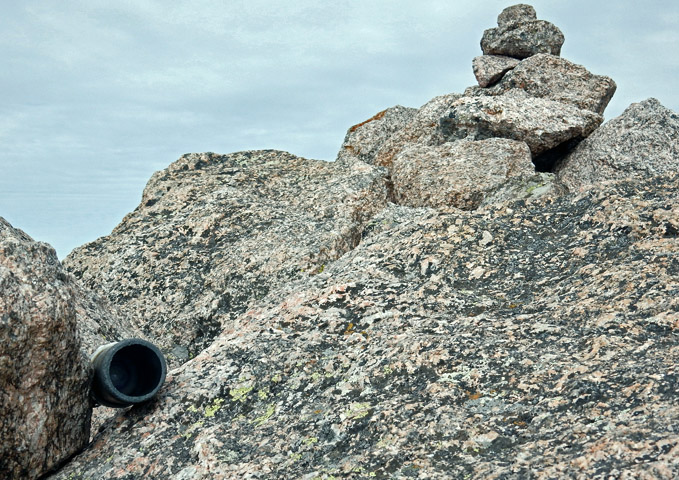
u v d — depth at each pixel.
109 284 12.27
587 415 4.11
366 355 5.82
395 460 4.22
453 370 5.13
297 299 7.12
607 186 7.67
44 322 5.00
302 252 11.82
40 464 5.21
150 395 5.77
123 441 5.55
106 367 5.57
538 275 6.61
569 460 3.64
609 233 6.79
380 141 20.89
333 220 13.39
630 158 14.23
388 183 16.28
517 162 14.88
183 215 13.99
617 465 3.43
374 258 7.66
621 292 5.62
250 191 15.36
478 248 7.30
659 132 14.22
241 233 13.09
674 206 6.79
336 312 6.68
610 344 4.86
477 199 14.02
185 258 12.53
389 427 4.63
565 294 6.01
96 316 8.69
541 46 20.83
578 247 6.79
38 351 5.02
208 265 12.19
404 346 5.66
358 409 5.00
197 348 10.90
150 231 13.63
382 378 5.36
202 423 5.55
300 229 12.92
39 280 5.17
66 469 5.42
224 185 15.61
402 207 12.34
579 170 15.32
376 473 4.14
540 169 17.20
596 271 6.17
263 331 6.66
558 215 7.55
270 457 4.73
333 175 16.12
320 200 14.39
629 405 4.07
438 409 4.66
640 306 5.30
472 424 4.39
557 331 5.36
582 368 4.64
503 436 4.20
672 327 4.89
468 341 5.46
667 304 5.18
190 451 5.15
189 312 11.20
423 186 14.60
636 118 14.94
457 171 14.62
